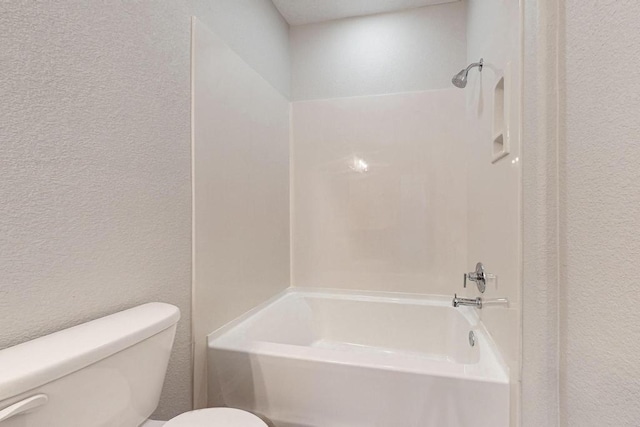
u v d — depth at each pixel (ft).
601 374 1.89
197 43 4.15
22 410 1.79
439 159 6.72
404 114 6.93
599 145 1.90
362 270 7.18
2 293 2.12
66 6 2.54
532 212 2.67
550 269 2.45
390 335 6.66
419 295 6.85
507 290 3.49
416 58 6.86
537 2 2.53
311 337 6.93
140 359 2.63
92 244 2.74
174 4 3.77
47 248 2.39
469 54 6.23
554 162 2.44
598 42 1.92
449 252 6.66
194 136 4.06
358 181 7.20
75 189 2.60
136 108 3.21
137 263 3.21
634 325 1.61
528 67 2.77
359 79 7.20
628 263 1.65
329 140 7.38
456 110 6.61
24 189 2.24
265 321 5.55
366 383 3.70
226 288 4.80
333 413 3.81
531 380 2.71
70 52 2.56
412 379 3.58
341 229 7.32
